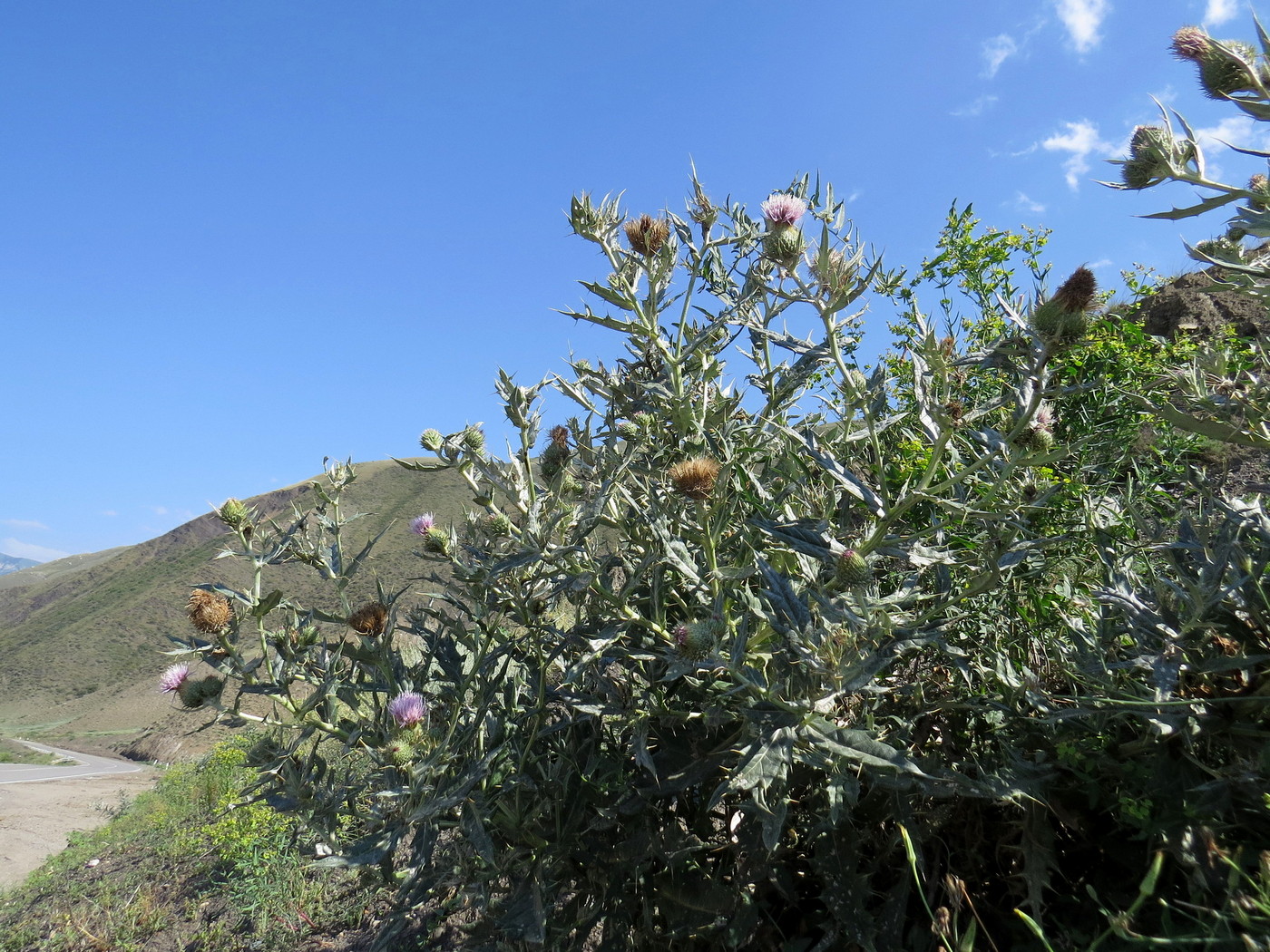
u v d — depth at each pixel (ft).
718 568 8.23
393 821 8.20
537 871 8.16
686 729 8.57
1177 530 7.95
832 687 6.59
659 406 10.09
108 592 375.66
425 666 9.96
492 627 9.86
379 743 9.24
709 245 10.31
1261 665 6.48
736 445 10.03
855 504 9.92
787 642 7.30
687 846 7.91
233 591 9.70
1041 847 6.54
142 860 28.14
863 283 7.93
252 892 19.02
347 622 9.82
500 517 9.96
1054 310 7.01
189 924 20.13
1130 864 6.39
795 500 9.95
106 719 223.92
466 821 8.14
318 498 10.85
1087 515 9.60
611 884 7.94
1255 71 7.04
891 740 7.85
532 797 9.05
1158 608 7.09
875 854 7.80
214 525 429.38
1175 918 5.77
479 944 8.56
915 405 11.16
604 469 10.44
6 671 300.20
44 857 39.37
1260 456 11.55
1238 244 7.81
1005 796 6.25
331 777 9.53
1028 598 9.36
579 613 10.33
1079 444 7.27
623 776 8.67
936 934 6.65
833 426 10.42
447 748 8.49
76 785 68.03
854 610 6.82
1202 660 6.51
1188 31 7.64
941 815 7.20
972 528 9.07
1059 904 6.71
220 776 31.55
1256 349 9.34
